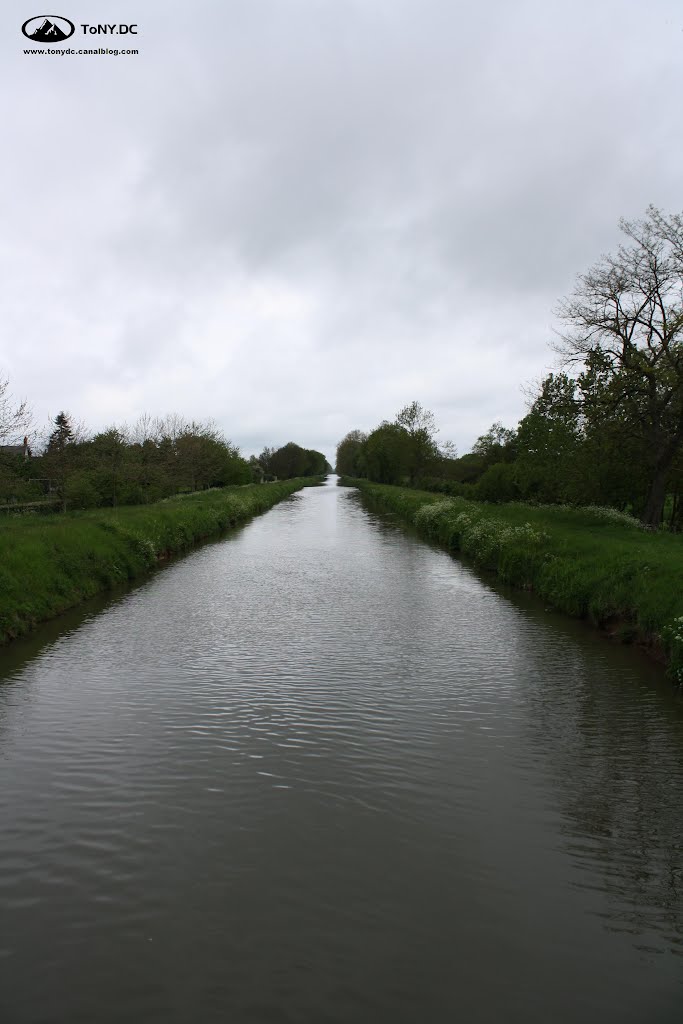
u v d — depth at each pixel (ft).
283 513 158.40
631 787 21.74
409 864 17.31
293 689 30.71
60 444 114.62
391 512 159.63
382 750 24.25
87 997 12.80
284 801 20.52
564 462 95.71
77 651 36.99
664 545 56.13
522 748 24.62
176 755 23.66
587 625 43.83
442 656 36.35
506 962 13.88
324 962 13.79
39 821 19.26
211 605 49.98
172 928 14.78
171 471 138.10
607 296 82.33
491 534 72.84
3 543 49.42
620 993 13.08
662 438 79.51
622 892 16.34
